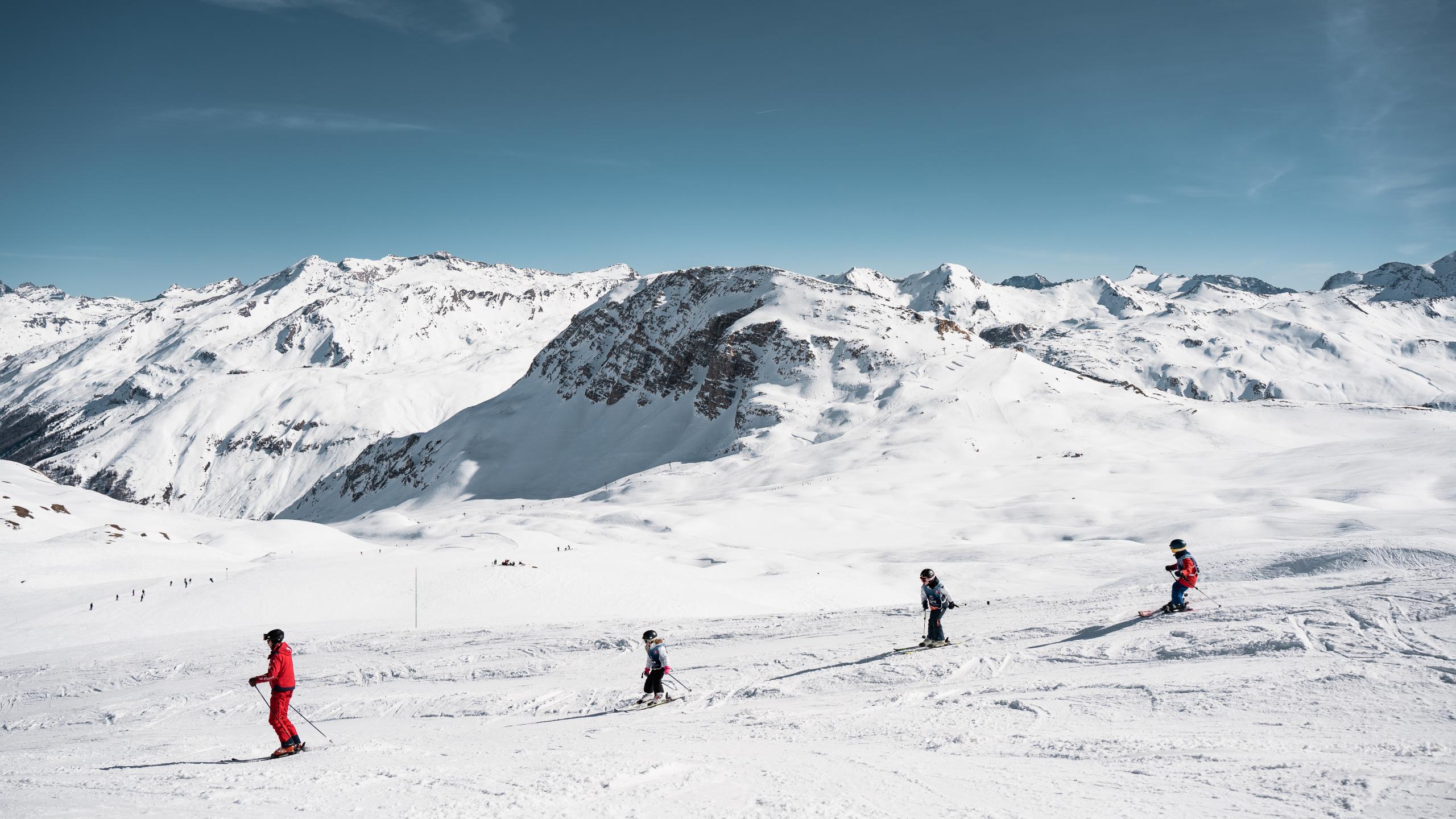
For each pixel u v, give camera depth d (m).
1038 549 79.81
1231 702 10.62
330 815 8.28
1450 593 14.13
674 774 9.49
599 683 19.64
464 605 54.59
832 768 9.35
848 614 26.38
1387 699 9.79
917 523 110.38
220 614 54.25
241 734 18.50
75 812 8.82
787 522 114.44
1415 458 105.19
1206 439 163.50
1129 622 16.97
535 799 8.50
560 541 95.31
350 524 156.12
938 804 7.62
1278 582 19.19
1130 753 8.98
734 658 20.47
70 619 55.88
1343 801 6.68
